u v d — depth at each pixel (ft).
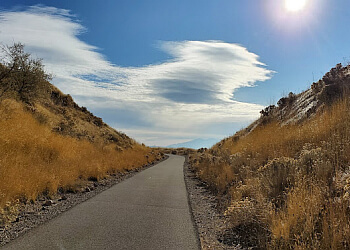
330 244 11.80
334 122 30.09
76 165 36.22
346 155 21.04
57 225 16.69
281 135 37.86
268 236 14.79
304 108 48.55
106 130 109.40
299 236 12.69
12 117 43.45
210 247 14.55
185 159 110.42
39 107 71.82
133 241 14.47
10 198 20.26
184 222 18.62
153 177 43.96
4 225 16.37
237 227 17.83
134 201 24.50
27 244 13.42
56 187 26.50
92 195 26.73
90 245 13.57
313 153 22.29
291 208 14.98
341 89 39.81
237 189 24.54
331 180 18.21
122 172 47.52
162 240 14.89
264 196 20.20
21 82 64.34
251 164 32.48
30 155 31.55
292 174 20.58
